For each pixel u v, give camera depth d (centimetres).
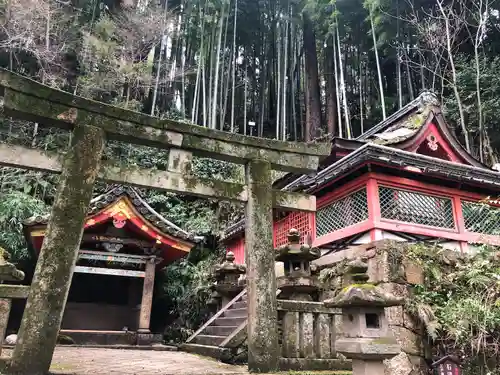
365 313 308
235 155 429
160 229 889
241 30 2666
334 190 795
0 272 355
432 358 541
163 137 400
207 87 2420
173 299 1157
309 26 2372
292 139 2455
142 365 457
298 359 416
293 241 574
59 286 312
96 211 841
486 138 1544
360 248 632
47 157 349
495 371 518
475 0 1780
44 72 1521
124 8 2014
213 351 577
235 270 844
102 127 374
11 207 1104
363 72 2517
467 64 1688
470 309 530
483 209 790
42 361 292
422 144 900
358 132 2394
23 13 1455
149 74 1936
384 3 1884
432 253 618
